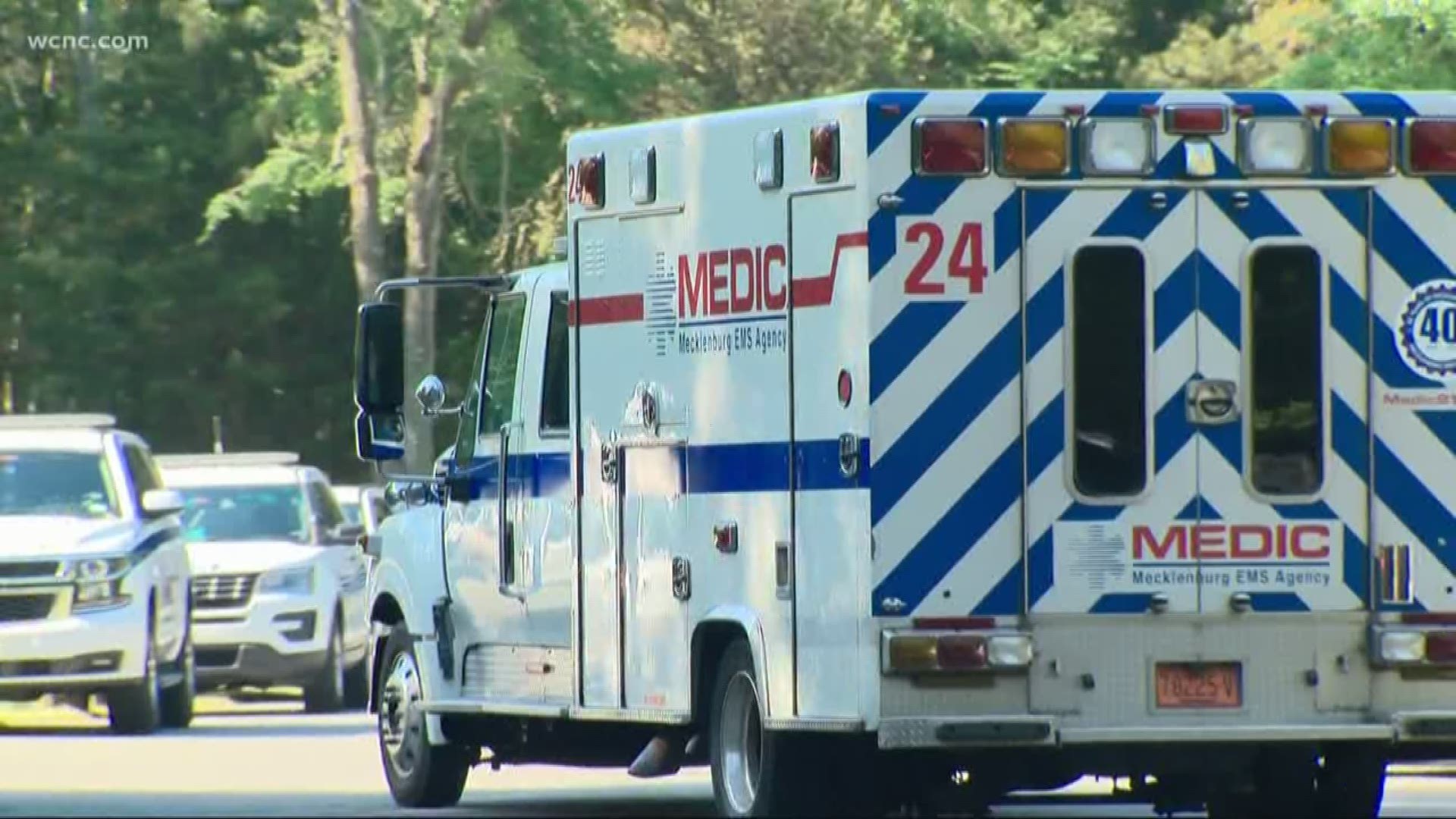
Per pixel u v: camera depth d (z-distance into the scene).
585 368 56.19
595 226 55.66
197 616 106.88
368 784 71.06
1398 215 49.81
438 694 63.16
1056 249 48.78
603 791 69.44
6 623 89.75
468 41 171.25
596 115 177.25
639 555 54.56
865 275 48.25
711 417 52.19
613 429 55.31
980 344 48.50
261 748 84.62
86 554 90.50
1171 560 49.03
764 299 50.72
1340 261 49.66
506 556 60.25
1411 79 145.88
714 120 52.06
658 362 53.81
